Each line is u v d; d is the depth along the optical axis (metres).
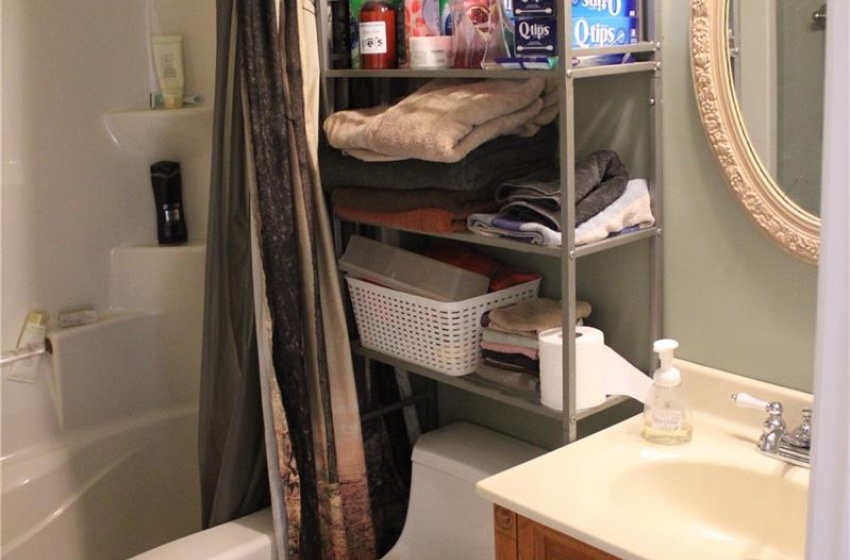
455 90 1.91
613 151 1.90
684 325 1.88
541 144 1.99
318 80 2.10
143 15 2.88
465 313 1.99
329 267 2.15
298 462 2.16
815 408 1.00
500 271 2.12
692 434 1.77
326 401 2.14
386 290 2.11
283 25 2.02
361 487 2.22
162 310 2.87
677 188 1.84
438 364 2.05
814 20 1.56
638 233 1.83
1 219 2.62
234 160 2.13
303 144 2.06
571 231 1.71
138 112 2.79
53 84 2.70
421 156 1.85
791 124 1.62
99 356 2.75
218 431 2.30
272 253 2.05
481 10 1.88
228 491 2.23
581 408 1.81
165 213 2.88
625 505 1.65
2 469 2.55
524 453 2.14
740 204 1.73
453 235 1.93
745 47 1.66
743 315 1.78
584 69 1.69
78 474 2.64
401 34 2.11
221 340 2.23
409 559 2.23
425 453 2.19
